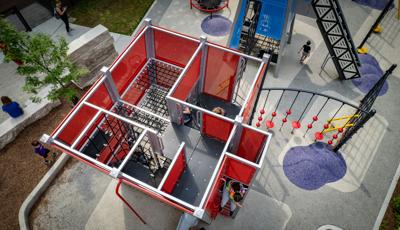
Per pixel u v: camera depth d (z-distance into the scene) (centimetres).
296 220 928
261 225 916
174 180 664
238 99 1199
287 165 1035
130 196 980
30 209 968
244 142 698
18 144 1084
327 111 1177
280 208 947
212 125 704
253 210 941
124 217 945
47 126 1123
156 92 962
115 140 786
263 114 1168
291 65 1333
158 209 954
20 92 1226
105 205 967
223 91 905
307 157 1050
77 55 1087
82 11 1579
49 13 1545
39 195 988
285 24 1123
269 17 1148
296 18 1523
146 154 758
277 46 1370
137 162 768
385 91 1248
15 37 873
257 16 1202
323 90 1248
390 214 944
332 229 916
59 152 1062
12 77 1277
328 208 952
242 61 814
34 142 957
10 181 1012
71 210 963
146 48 886
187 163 717
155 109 907
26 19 1507
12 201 977
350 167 1034
